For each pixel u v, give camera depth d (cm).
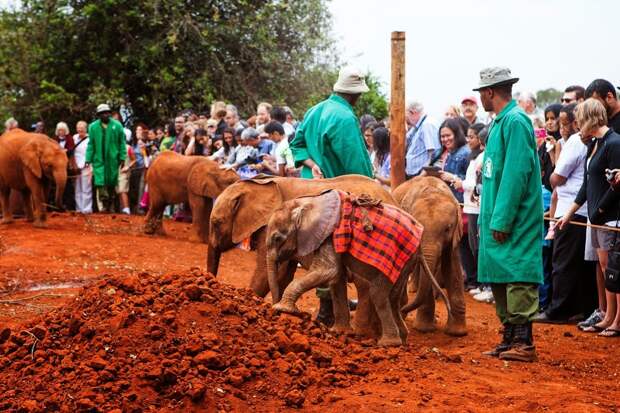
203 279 768
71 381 660
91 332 709
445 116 1462
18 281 1180
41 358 696
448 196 951
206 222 1597
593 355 860
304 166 1005
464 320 948
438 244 916
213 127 1791
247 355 689
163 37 2595
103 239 1557
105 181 1978
